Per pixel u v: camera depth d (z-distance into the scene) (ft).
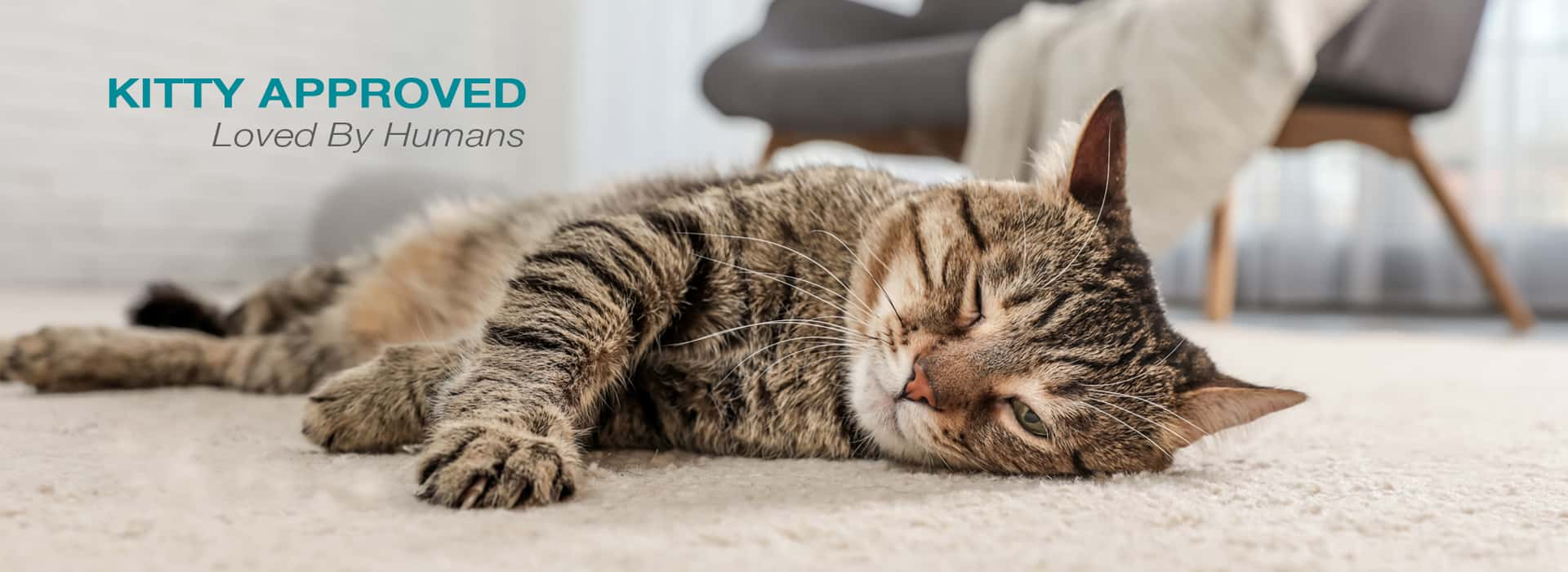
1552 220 14.25
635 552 2.63
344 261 6.27
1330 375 7.47
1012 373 4.11
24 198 13.94
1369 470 4.11
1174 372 4.38
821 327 4.46
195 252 15.24
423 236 5.78
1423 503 3.49
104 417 4.53
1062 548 2.82
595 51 19.22
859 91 12.16
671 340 4.35
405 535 2.74
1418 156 11.70
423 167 17.33
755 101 13.29
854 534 2.89
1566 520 3.30
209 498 3.11
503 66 18.80
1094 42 10.17
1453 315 14.79
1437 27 10.88
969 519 3.12
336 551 2.59
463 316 5.41
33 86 13.94
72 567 2.43
